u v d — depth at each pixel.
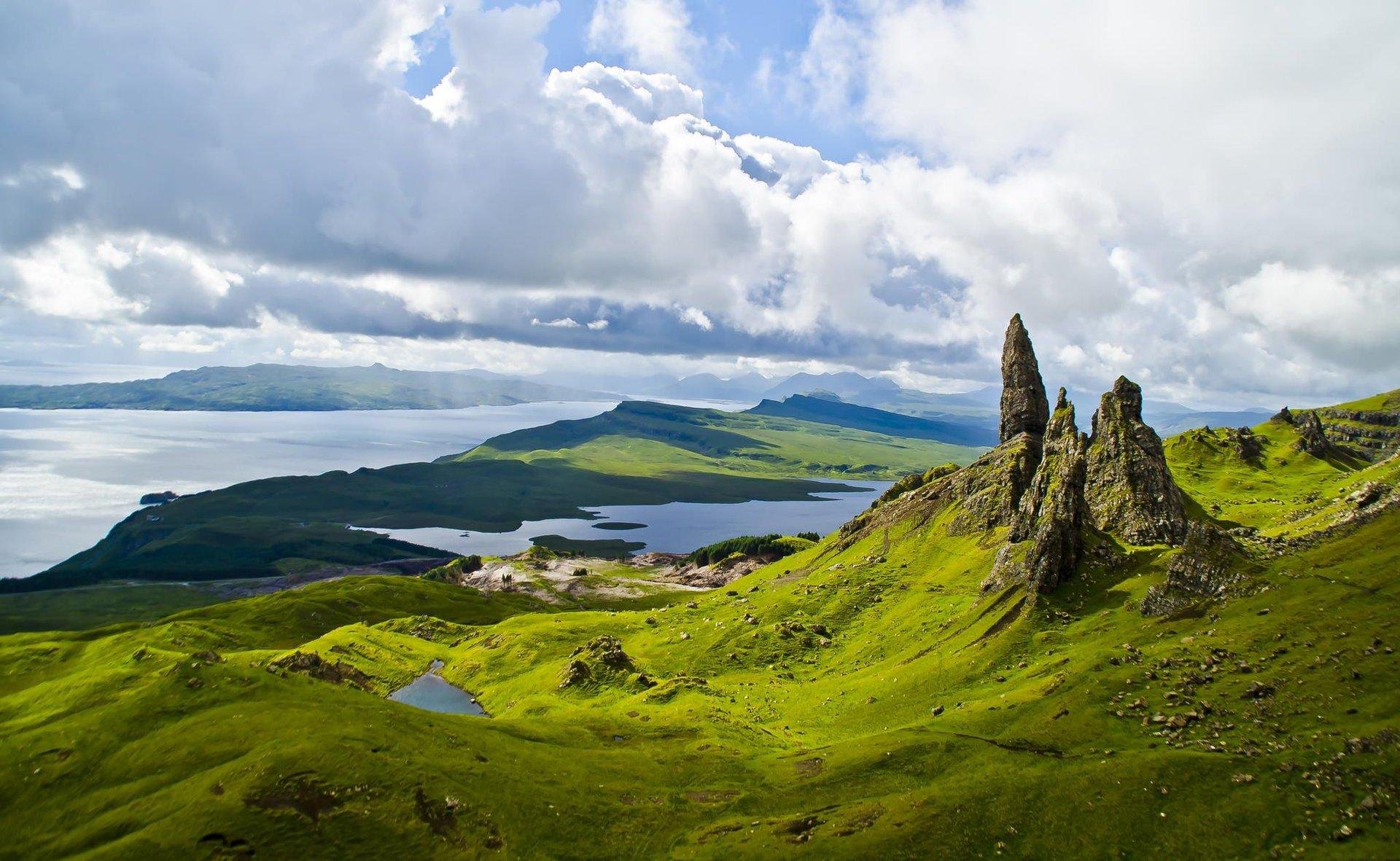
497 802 102.25
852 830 91.69
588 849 96.44
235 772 99.75
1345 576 111.00
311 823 92.81
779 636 195.00
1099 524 174.62
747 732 135.38
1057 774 91.75
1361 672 90.38
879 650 170.00
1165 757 88.50
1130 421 194.75
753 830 96.56
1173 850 77.94
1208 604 119.25
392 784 100.50
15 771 106.12
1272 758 83.81
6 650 192.00
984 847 84.69
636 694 168.50
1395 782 75.56
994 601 156.50
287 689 127.06
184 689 122.81
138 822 93.06
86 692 129.75
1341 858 70.44
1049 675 117.50
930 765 102.00
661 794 109.69
